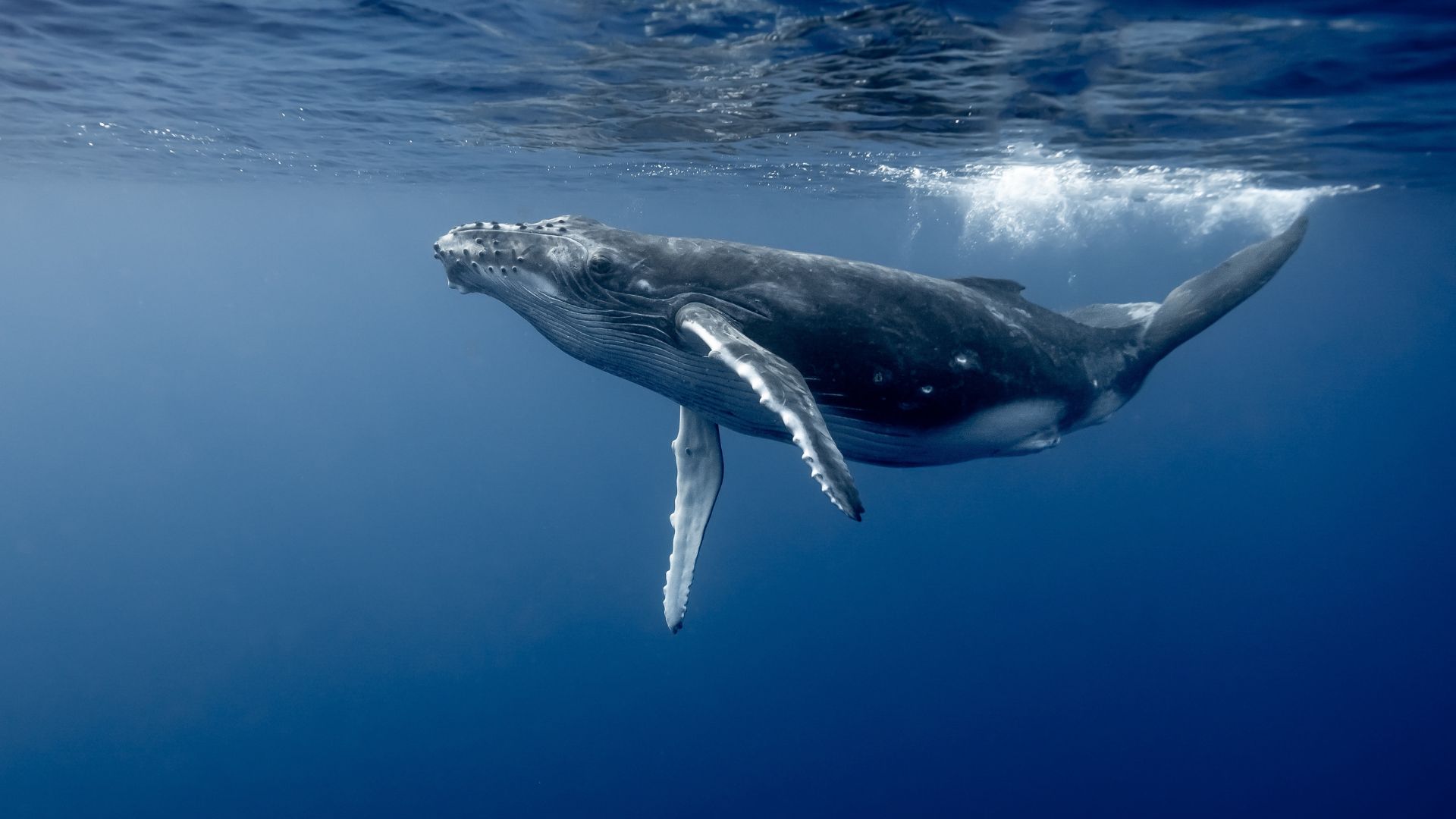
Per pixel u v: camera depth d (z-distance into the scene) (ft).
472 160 84.84
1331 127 55.42
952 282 25.00
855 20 35.81
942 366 23.54
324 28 41.32
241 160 91.30
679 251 23.49
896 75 44.47
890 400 23.53
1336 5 32.63
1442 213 113.29
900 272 23.80
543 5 36.14
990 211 110.63
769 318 22.35
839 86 47.34
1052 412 27.02
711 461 26.35
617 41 40.88
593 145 72.28
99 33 43.24
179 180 114.01
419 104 58.13
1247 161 68.44
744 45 40.29
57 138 79.36
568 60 44.75
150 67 49.88
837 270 22.95
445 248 25.80
